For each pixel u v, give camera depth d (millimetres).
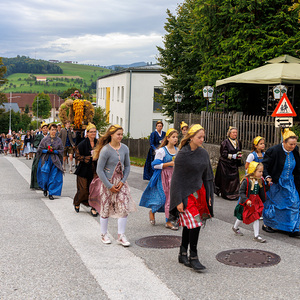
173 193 5195
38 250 5965
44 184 10305
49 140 10273
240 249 6031
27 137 26562
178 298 4297
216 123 16609
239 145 10297
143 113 43312
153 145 12609
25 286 4637
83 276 4945
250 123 14664
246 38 19344
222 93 21078
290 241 6570
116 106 48062
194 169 5152
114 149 6230
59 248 6074
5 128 88875
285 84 16906
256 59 19031
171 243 6344
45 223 7637
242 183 6520
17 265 5324
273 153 6863
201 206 5305
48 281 4785
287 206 6836
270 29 19391
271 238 6707
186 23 26312
